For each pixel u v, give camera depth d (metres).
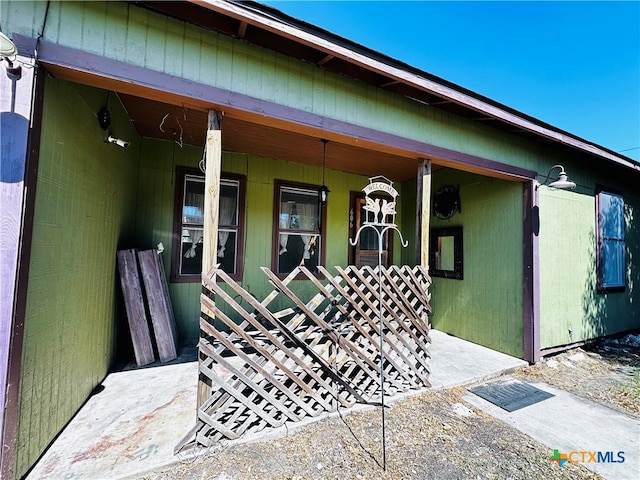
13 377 1.44
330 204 4.88
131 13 1.81
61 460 1.70
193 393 2.51
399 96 2.85
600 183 4.69
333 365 2.40
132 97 2.71
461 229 4.46
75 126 1.98
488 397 2.72
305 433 2.11
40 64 1.58
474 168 3.33
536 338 3.55
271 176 4.41
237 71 2.11
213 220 2.00
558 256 3.96
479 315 4.14
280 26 1.96
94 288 2.42
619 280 4.93
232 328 2.02
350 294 2.62
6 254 1.44
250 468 1.75
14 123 1.49
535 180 3.74
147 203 3.71
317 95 2.43
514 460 1.88
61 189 1.83
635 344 4.45
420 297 2.82
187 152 3.94
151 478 1.64
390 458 1.86
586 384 3.05
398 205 5.64
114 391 2.52
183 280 3.86
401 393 2.68
